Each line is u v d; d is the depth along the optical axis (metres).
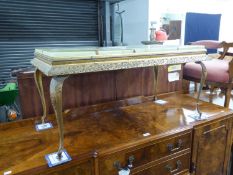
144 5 2.36
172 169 1.11
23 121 1.16
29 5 1.99
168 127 1.11
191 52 1.11
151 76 1.53
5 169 0.76
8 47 2.00
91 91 1.33
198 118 1.21
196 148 1.18
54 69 0.75
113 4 2.38
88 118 1.24
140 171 1.00
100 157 0.88
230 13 3.57
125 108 1.40
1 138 1.00
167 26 2.60
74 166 0.83
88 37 2.34
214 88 1.99
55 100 0.79
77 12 2.22
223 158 1.37
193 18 3.07
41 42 2.12
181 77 1.69
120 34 2.49
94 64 0.83
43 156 0.85
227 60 1.81
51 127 1.11
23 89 1.15
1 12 1.90
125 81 1.43
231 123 1.33
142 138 0.99
